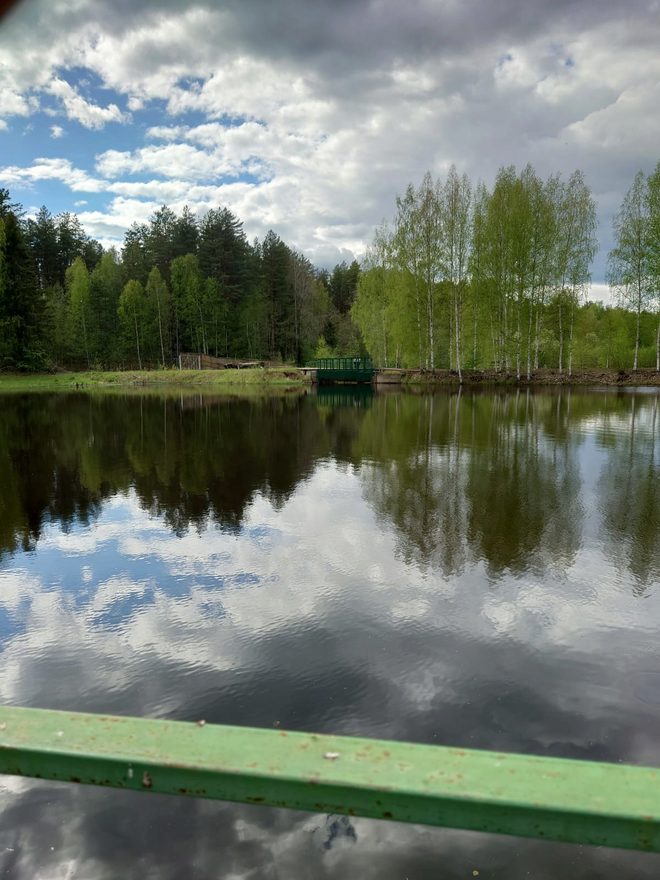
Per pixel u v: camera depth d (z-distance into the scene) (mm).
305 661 3006
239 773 970
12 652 3143
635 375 28875
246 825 1934
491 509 5977
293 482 7406
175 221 68062
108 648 3178
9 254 41781
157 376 41625
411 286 33000
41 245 65875
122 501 6516
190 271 57531
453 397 23062
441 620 3477
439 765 997
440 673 2879
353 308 42812
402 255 32219
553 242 28641
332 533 5246
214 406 20891
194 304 55312
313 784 953
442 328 35312
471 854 1813
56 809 2008
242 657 3051
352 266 86188
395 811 938
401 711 2559
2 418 16516
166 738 1070
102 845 1847
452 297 31672
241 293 59906
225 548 4867
